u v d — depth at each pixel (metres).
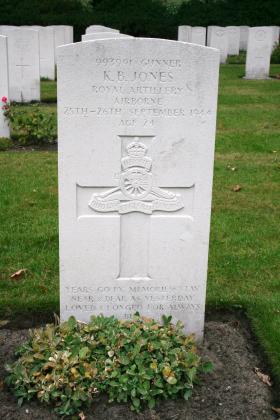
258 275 2.15
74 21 12.48
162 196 1.63
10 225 2.52
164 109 1.56
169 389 1.50
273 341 1.76
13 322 1.87
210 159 1.60
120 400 1.50
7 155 3.65
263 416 1.49
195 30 11.25
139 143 1.58
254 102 5.85
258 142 4.07
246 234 2.49
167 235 1.67
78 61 1.51
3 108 3.96
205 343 1.76
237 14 14.39
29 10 12.66
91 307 1.72
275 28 12.34
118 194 1.62
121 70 1.52
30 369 1.53
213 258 2.27
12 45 5.55
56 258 2.23
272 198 2.94
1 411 1.48
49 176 3.19
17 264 2.18
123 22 13.02
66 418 1.47
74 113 1.55
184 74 1.53
